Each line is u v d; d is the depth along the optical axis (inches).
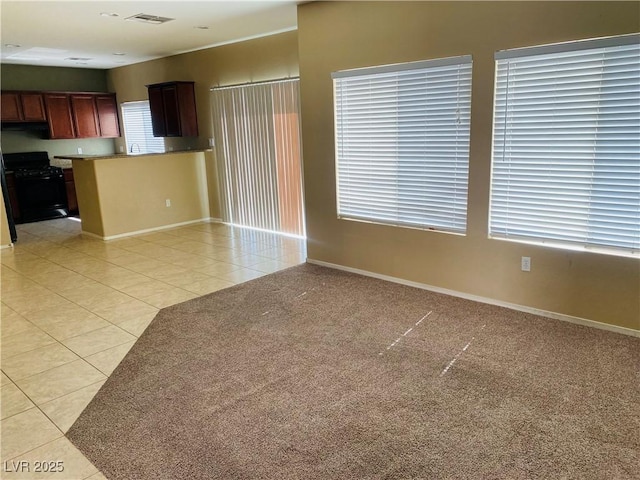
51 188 311.3
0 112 296.0
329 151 181.9
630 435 86.1
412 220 164.4
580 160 124.9
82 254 223.6
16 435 91.9
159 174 268.2
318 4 171.0
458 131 146.5
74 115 328.5
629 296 122.6
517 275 141.6
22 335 136.5
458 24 138.6
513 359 114.4
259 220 263.0
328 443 87.1
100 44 245.6
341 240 187.0
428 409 96.1
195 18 191.8
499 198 141.6
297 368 114.0
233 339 130.5
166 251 225.5
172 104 279.1
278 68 230.5
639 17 109.3
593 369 108.6
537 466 79.6
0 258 219.0
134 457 85.0
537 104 129.3
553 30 122.0
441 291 160.7
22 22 190.4
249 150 255.8
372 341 126.6
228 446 87.1
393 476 78.5
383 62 158.4
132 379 111.2
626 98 115.2
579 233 128.7
